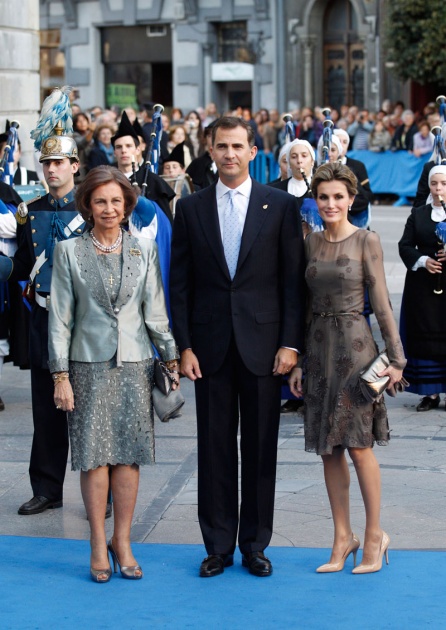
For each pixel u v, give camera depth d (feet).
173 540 24.14
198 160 46.03
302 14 110.42
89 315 21.54
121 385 21.56
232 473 22.18
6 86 54.29
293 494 26.73
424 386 33.96
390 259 61.31
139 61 119.03
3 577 22.12
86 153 58.90
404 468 28.53
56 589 21.52
